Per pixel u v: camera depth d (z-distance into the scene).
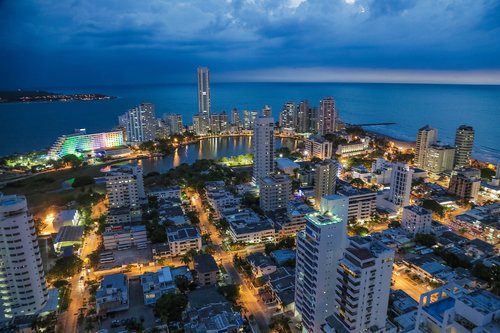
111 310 184.50
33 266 180.38
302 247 168.75
